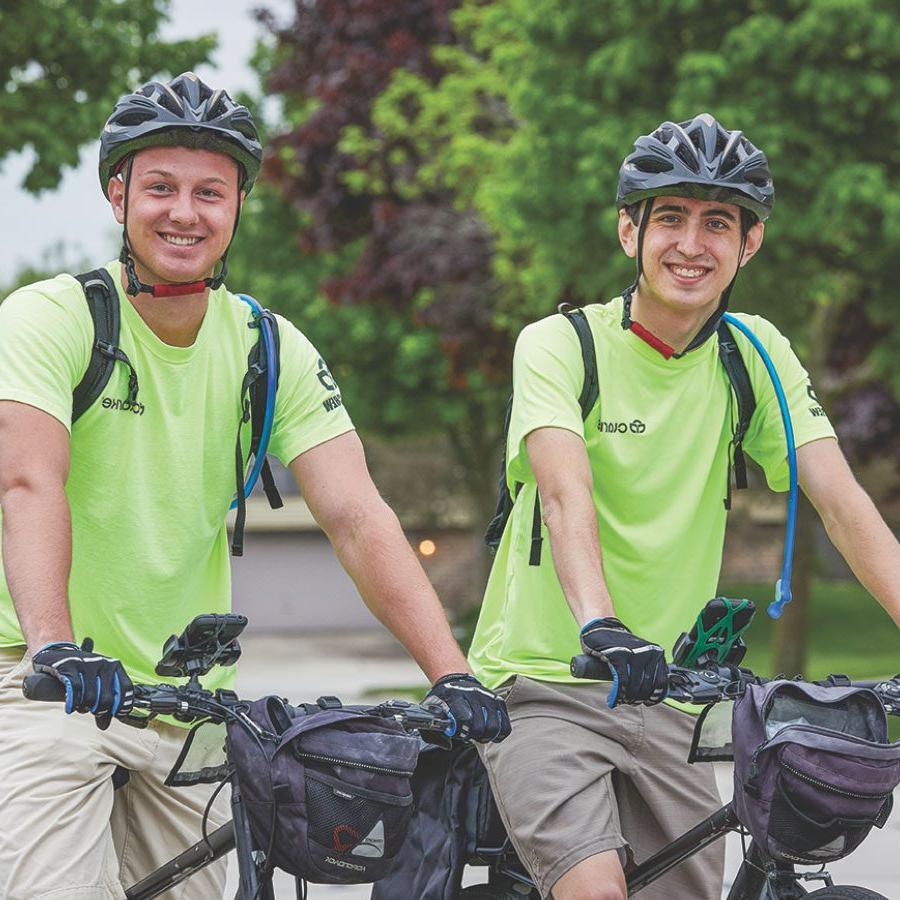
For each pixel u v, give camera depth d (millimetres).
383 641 44469
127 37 18484
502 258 23156
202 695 4008
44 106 18156
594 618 4590
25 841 4508
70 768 4605
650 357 5297
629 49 17562
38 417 4445
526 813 5141
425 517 50250
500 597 5562
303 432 4867
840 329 24891
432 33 28578
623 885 5000
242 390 4832
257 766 3947
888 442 32594
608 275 18422
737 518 48469
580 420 5195
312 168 29125
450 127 25016
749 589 43781
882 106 16797
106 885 4617
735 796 4340
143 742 4770
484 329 27109
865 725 4328
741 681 4484
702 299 5176
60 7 18125
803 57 16875
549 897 5098
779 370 5480
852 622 36562
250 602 50531
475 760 5398
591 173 17672
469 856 5367
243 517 4871
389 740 3881
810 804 4137
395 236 27438
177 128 4523
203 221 4605
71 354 4582
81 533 4695
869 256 17922
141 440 4695
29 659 4703
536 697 5324
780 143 16688
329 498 4797
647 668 4262
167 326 4695
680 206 5156
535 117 18375
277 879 10375
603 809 5145
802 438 5402
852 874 10227
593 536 4914
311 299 35562
